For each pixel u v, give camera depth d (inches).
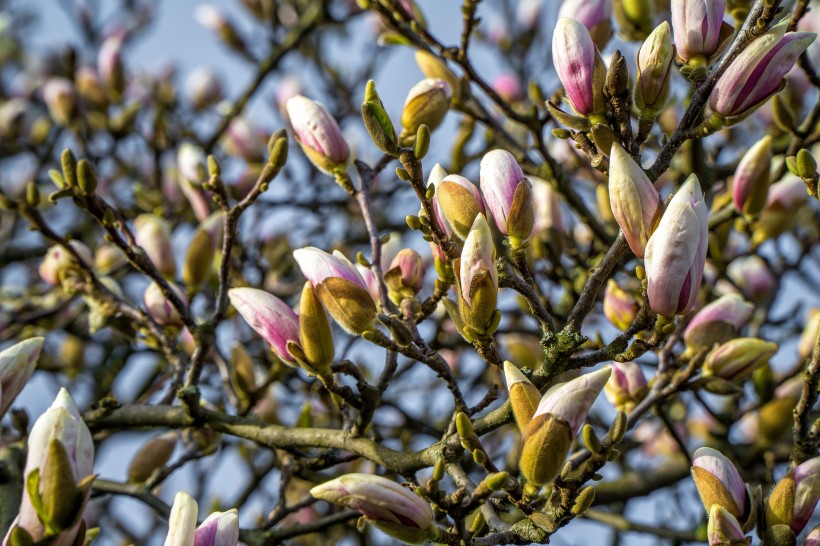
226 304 62.5
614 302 64.2
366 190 61.4
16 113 107.9
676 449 82.1
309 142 60.9
